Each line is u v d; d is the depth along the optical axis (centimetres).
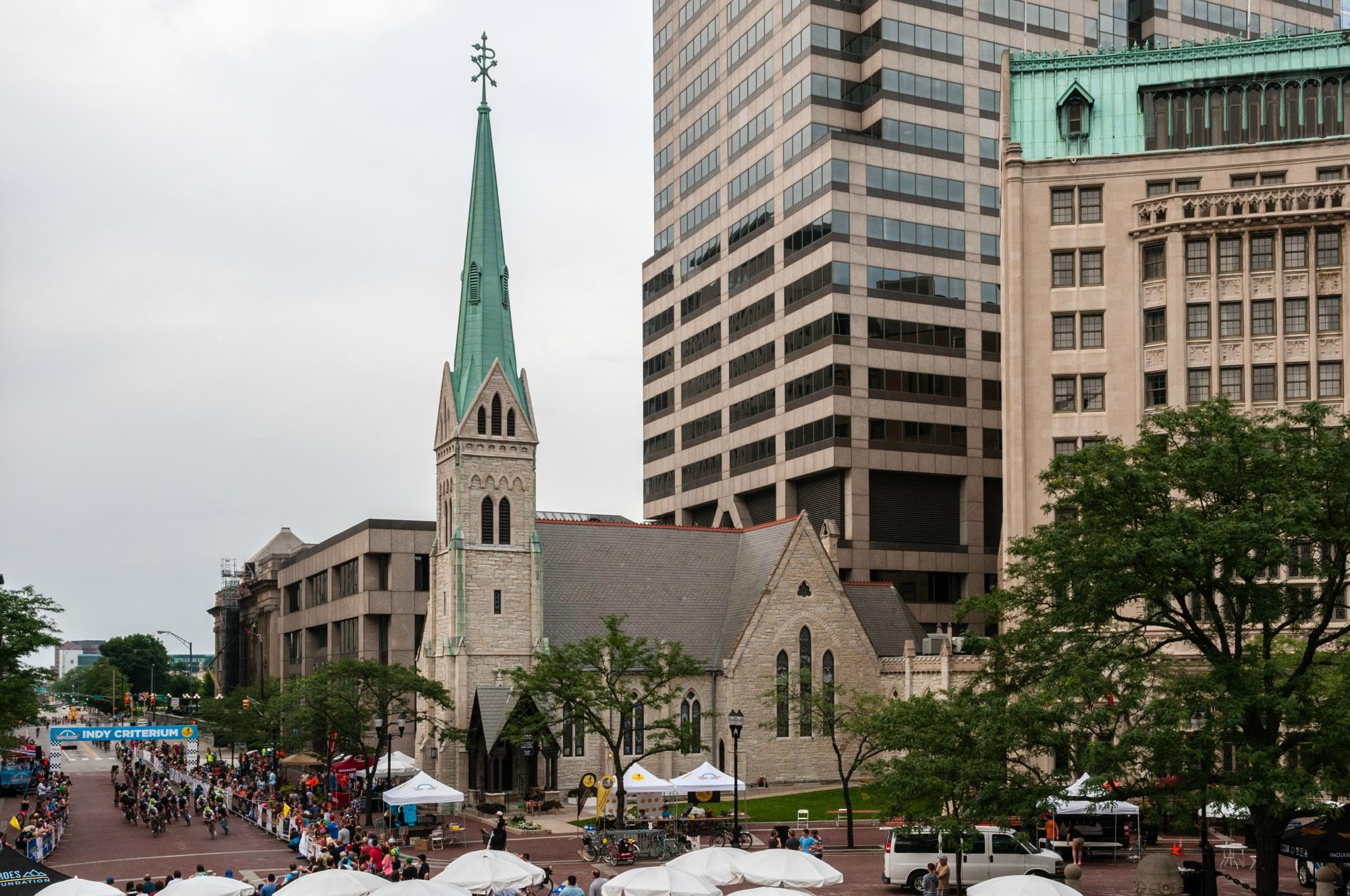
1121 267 9025
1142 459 4628
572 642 9488
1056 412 9019
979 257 12838
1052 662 4706
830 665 9781
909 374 12375
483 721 9006
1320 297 8562
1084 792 4362
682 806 8281
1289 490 4253
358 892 3950
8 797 10631
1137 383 8869
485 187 10025
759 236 13450
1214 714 4188
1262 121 9181
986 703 4691
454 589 9362
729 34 14238
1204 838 4291
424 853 6444
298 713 9119
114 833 7769
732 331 13912
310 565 15962
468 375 9675
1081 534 4553
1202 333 8712
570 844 6944
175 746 14525
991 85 13062
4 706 7562
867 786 5694
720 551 10538
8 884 3941
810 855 4394
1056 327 9094
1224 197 8681
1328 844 3969
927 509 12462
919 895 5184
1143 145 9344
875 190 12394
